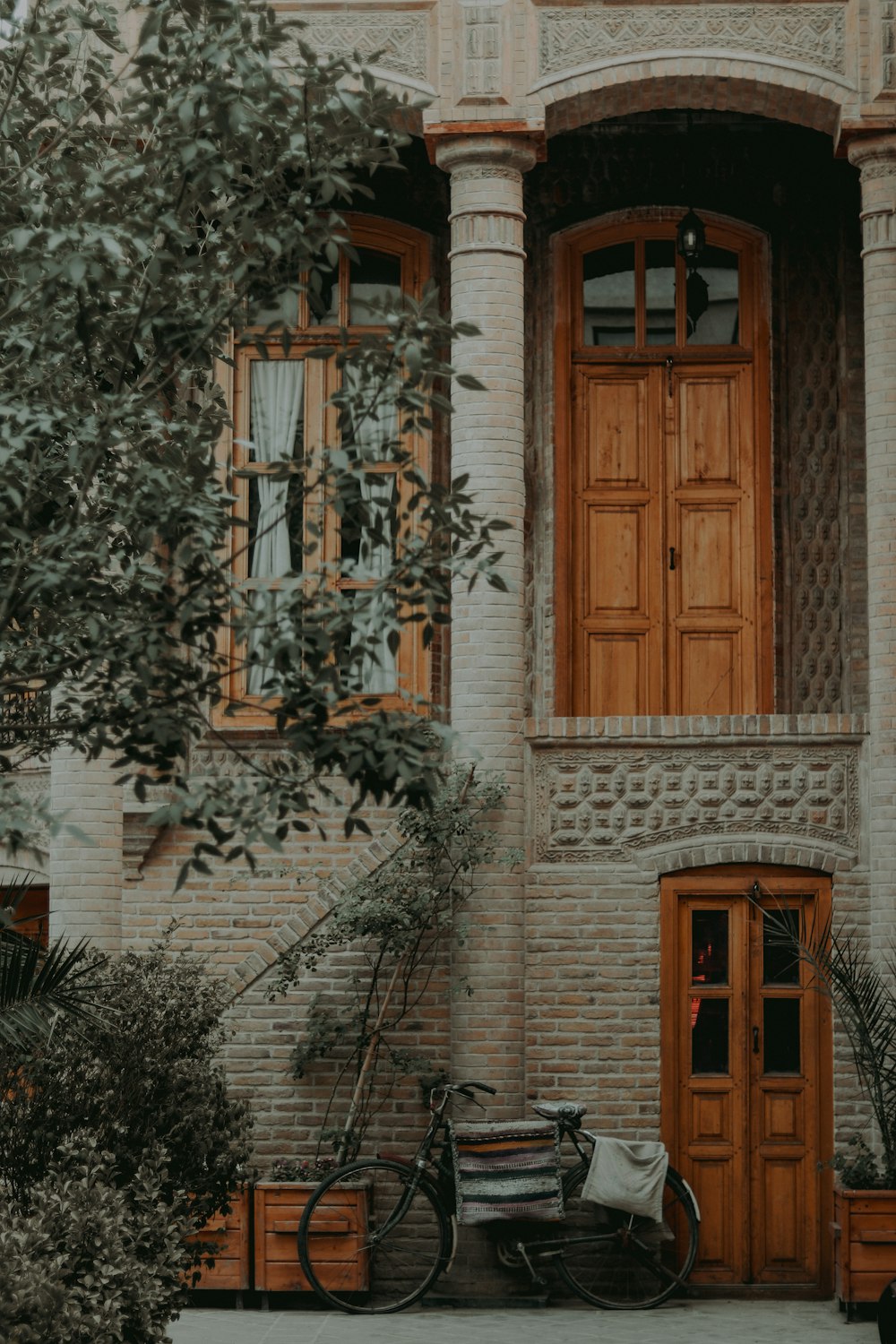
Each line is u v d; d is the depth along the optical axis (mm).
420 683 14156
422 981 13227
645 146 14953
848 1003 12250
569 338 14891
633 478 14844
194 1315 12109
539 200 14961
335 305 14562
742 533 14750
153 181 7711
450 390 14555
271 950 13383
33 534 7332
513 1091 12609
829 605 14555
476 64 12969
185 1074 10703
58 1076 9961
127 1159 9820
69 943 12766
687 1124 12969
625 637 14742
